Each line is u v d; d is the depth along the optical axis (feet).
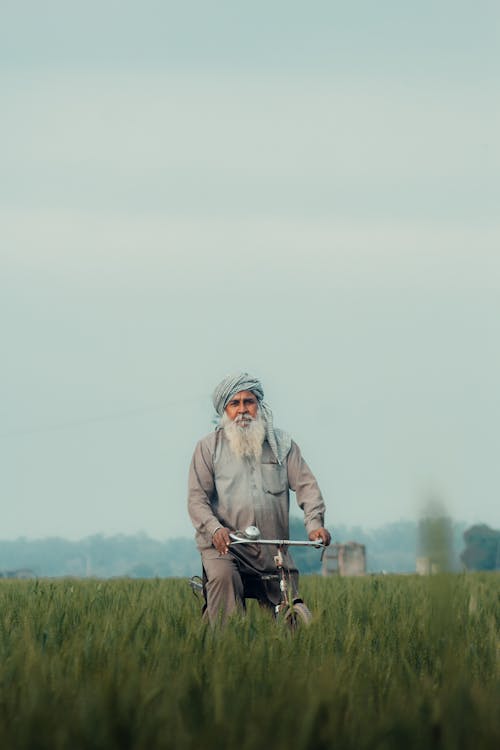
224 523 73.10
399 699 37.22
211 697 36.83
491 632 58.80
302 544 69.21
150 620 63.72
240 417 72.90
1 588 124.06
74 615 69.00
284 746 29.96
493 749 30.45
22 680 41.06
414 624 62.08
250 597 74.13
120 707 33.68
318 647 52.03
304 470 74.13
